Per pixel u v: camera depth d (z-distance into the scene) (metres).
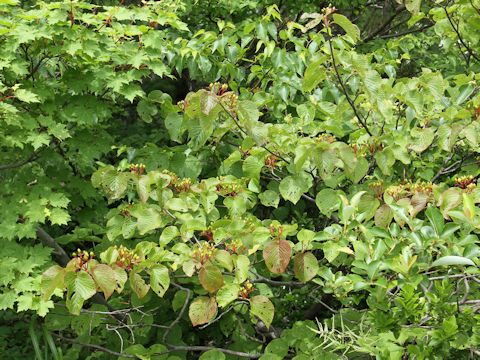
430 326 2.46
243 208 3.23
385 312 2.58
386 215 2.81
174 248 2.83
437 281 2.66
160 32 3.90
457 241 2.59
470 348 2.48
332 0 6.24
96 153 3.71
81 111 3.62
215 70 4.37
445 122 3.41
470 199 2.28
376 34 7.06
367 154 3.52
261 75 4.31
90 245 4.77
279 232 2.80
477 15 3.77
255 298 2.75
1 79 3.43
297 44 4.15
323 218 4.18
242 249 2.91
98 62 3.68
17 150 3.76
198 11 5.63
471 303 2.63
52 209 3.58
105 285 2.54
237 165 3.77
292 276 3.78
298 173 3.27
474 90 3.60
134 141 5.77
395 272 2.66
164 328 3.76
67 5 3.47
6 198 3.50
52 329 3.70
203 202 3.20
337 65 3.27
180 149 3.94
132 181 3.49
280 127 3.49
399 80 3.42
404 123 3.39
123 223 3.39
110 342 3.83
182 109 3.86
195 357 4.04
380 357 2.39
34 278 3.25
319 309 3.86
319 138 3.39
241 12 5.78
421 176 3.38
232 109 3.16
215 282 2.65
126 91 3.68
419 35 6.72
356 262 2.56
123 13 3.77
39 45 3.54
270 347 3.19
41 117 3.45
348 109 3.64
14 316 4.13
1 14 3.74
